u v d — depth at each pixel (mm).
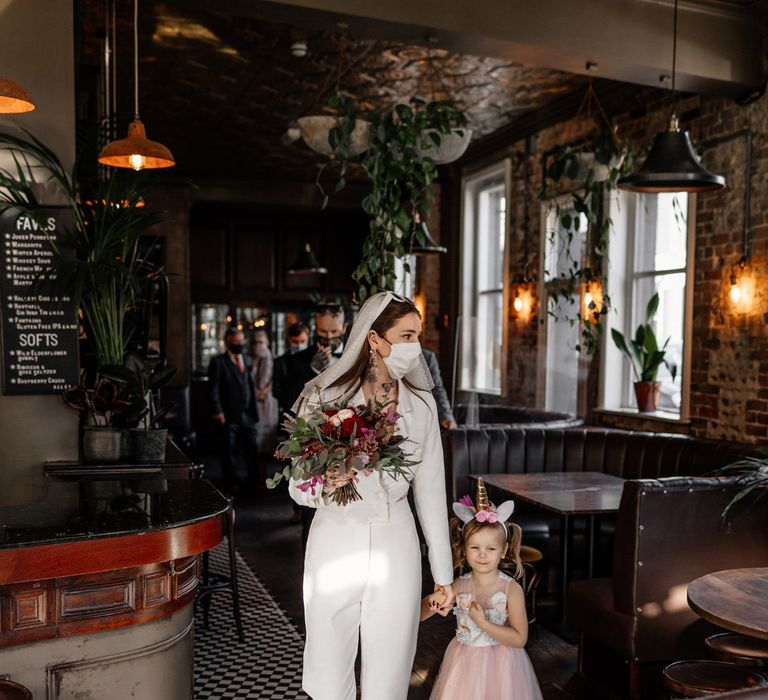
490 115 7910
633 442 5332
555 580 4836
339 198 10938
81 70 6402
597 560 4816
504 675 2607
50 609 2377
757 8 5051
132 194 3674
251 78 6840
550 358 7305
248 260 11594
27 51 3586
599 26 4773
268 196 10648
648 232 6676
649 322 6613
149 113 7895
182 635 2701
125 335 4203
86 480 3354
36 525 2482
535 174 7910
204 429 11094
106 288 3586
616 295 6832
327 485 2129
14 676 2336
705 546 3449
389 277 4520
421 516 2439
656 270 6562
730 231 5484
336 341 4359
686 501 3410
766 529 3545
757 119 5242
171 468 3613
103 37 5867
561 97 7258
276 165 10039
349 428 2127
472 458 5426
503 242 8664
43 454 3629
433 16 4414
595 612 3555
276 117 8031
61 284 3457
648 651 3361
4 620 2311
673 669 2570
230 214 11508
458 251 9445
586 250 7023
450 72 6688
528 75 6695
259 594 4863
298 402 2432
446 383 9469
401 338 2305
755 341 5234
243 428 8031
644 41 4875
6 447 3582
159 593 2568
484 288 9164
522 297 7941
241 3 4121
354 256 11992
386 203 4547
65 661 2406
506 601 2682
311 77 6836
